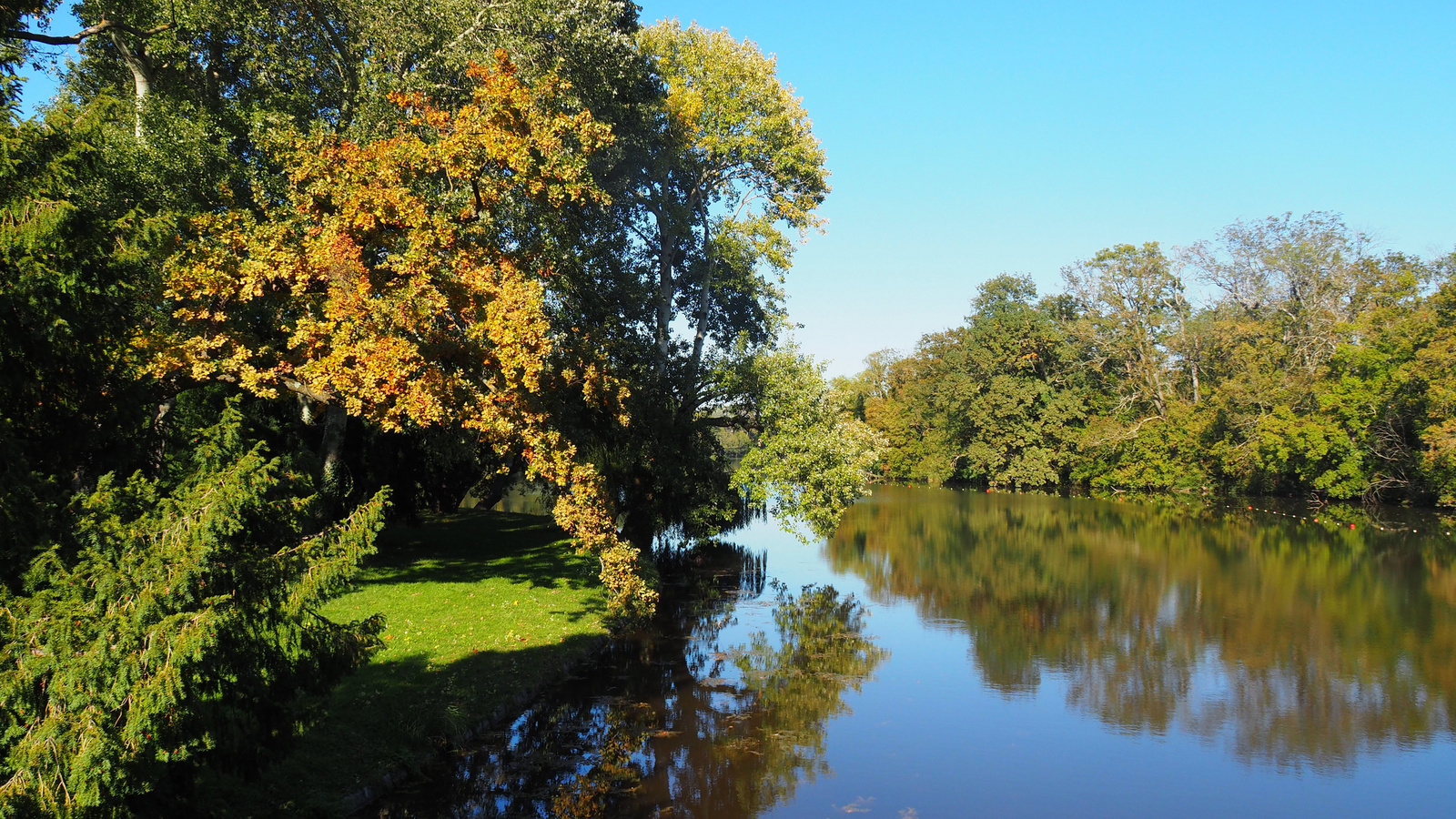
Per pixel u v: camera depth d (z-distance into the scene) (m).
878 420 78.50
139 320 12.71
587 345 18.36
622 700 13.82
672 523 28.81
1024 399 63.31
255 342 14.62
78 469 8.66
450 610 16.55
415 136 15.06
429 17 17.19
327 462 19.58
